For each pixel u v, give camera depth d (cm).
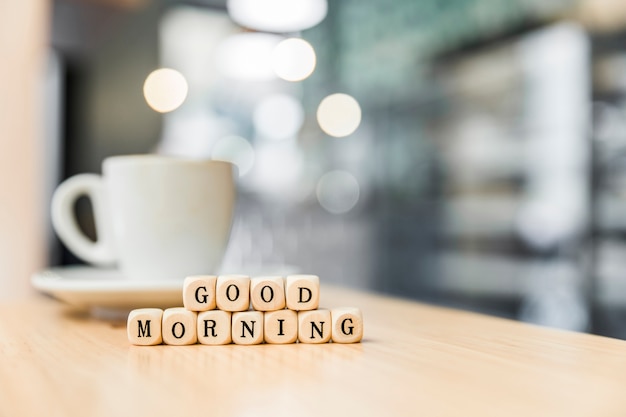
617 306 120
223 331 29
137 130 113
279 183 157
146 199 35
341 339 29
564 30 127
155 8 118
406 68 163
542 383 23
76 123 103
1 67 81
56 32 92
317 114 162
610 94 120
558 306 129
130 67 110
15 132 81
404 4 162
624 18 116
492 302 142
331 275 161
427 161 158
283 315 29
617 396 22
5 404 21
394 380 23
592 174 124
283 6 123
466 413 21
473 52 148
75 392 22
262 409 21
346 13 166
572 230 128
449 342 29
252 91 151
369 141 166
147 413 21
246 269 41
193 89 137
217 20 138
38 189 84
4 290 80
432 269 156
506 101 140
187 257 36
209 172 36
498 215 142
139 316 28
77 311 37
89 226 96
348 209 164
